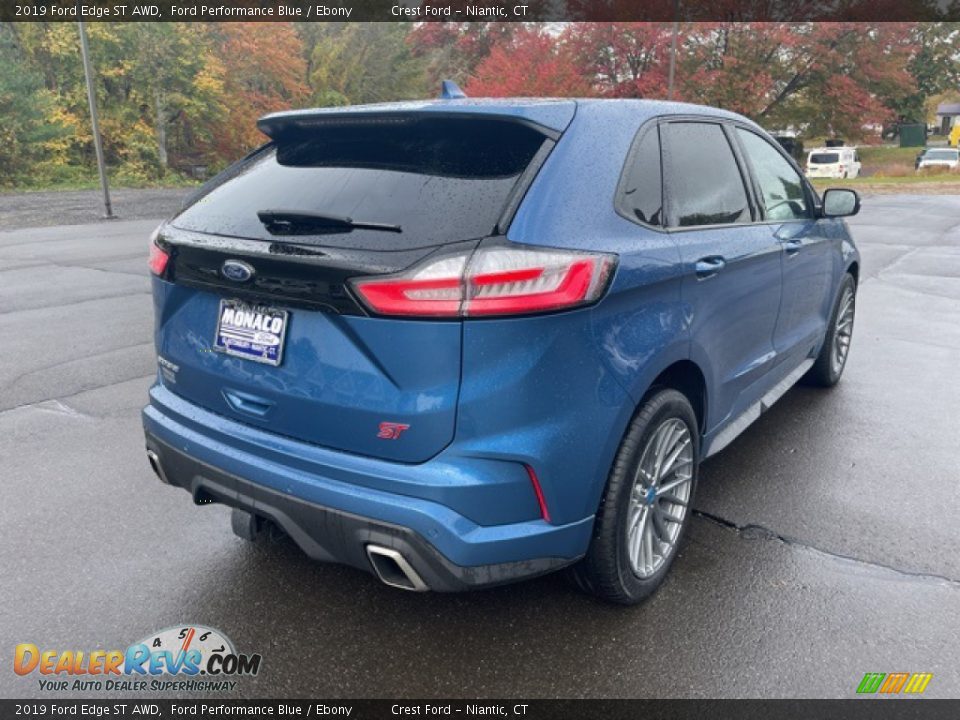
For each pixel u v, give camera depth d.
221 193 2.85
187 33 33.94
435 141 2.57
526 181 2.34
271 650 2.65
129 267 10.77
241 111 37.81
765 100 35.38
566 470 2.37
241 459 2.52
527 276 2.17
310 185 2.60
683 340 2.83
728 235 3.26
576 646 2.65
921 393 5.33
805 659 2.58
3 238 13.95
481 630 2.74
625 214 2.62
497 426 2.23
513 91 30.69
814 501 3.71
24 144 28.06
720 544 3.30
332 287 2.24
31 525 3.47
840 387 5.46
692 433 3.05
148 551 3.27
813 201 4.50
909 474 4.01
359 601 2.92
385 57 49.88
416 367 2.20
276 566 3.15
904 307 8.18
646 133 2.90
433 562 2.25
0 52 28.59
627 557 2.72
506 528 2.33
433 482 2.22
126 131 32.81
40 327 7.23
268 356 2.45
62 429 4.65
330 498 2.32
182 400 2.83
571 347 2.30
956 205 20.78
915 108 64.06
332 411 2.34
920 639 2.68
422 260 2.17
